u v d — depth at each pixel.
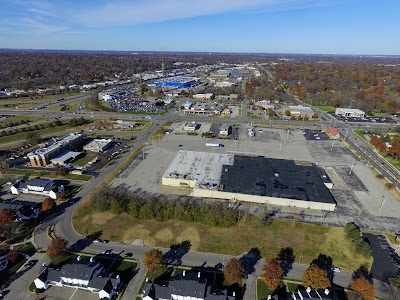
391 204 96.50
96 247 73.31
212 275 65.19
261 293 60.69
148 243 75.12
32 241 75.12
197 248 73.56
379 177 114.62
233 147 145.12
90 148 136.38
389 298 60.72
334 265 69.12
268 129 176.88
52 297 58.91
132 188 101.81
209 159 118.00
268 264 61.31
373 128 180.62
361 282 58.66
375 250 74.62
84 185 104.31
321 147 147.00
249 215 86.88
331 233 80.25
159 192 99.44
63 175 111.12
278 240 76.94
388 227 84.19
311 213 89.25
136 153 134.88
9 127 171.88
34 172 113.69
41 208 88.44
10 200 93.81
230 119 198.88
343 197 99.75
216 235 78.31
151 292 57.66
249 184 98.81
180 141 152.50
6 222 77.19
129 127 175.38
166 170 113.44
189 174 105.19
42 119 191.00
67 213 87.38
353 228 78.06
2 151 135.88
